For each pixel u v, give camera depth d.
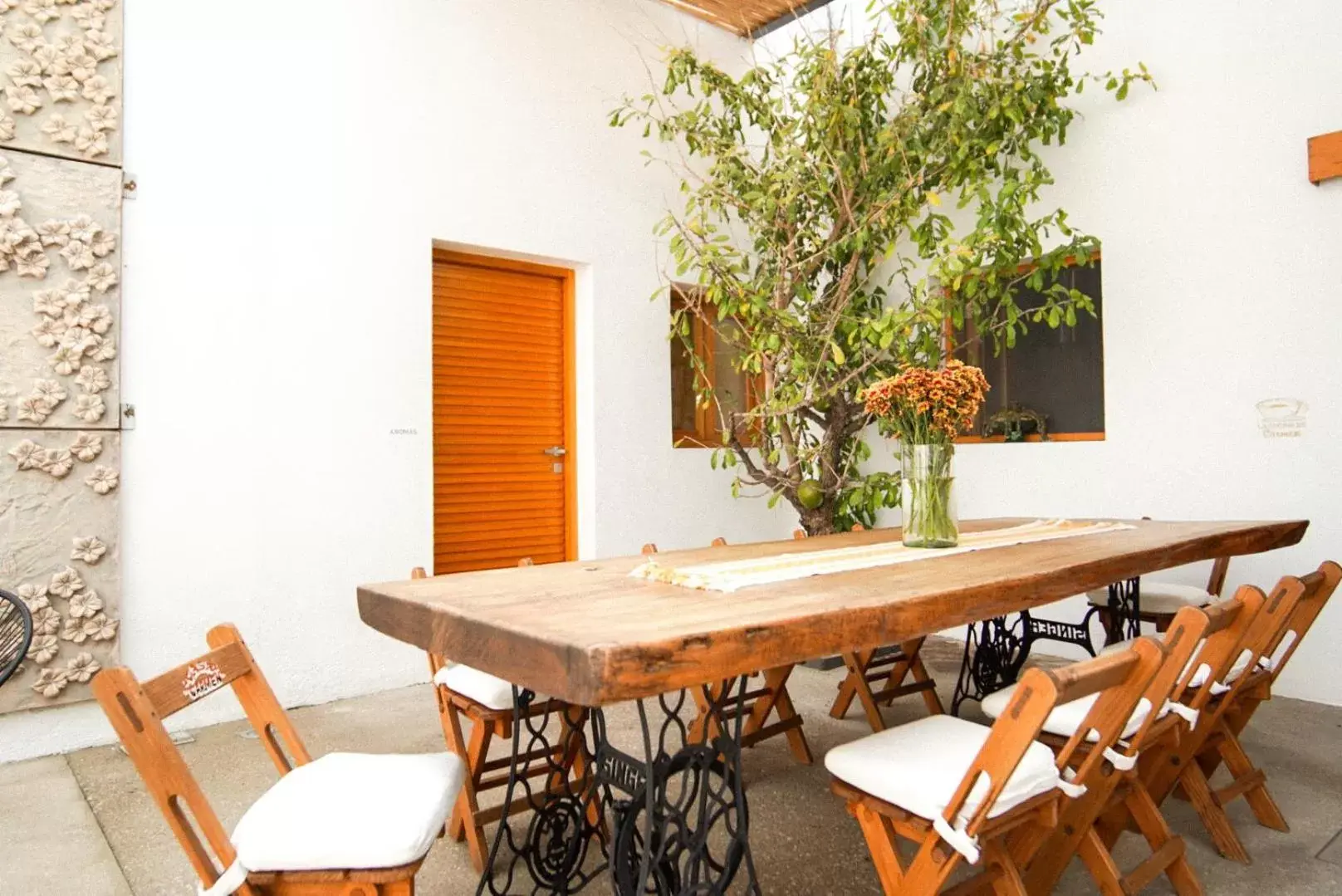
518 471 4.44
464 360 4.23
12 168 2.87
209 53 3.30
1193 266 3.78
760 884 2.00
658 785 1.58
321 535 3.54
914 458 2.40
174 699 1.41
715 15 5.16
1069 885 2.00
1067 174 4.23
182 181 3.23
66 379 2.96
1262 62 3.56
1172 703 1.90
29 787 2.63
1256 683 2.24
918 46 3.81
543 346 4.56
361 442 3.67
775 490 4.10
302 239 3.52
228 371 3.32
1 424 2.82
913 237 3.85
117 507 3.04
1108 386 4.08
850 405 3.90
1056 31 4.23
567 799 2.17
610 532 4.59
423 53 3.89
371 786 1.42
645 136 4.09
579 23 4.49
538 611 1.43
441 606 1.50
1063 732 1.74
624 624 1.27
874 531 3.07
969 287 3.73
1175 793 2.50
